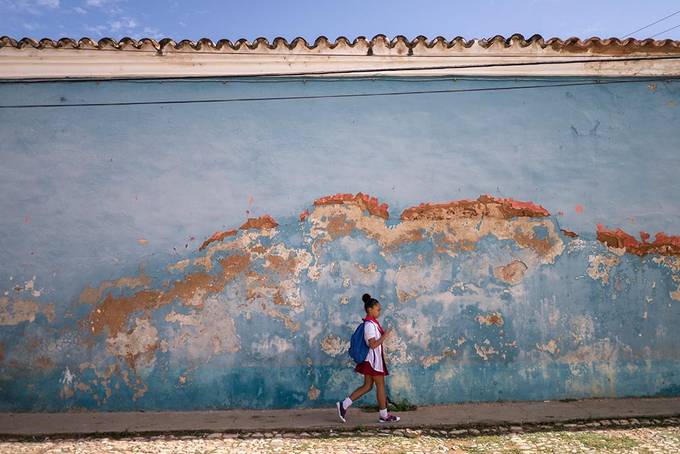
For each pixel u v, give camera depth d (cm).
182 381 804
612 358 838
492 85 850
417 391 814
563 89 858
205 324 812
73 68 811
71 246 816
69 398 799
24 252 813
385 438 672
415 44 809
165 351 807
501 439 665
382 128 838
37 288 810
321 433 696
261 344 812
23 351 804
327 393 810
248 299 816
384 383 788
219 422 739
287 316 816
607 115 860
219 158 828
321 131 834
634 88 854
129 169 823
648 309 848
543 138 852
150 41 792
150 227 820
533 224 845
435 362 820
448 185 838
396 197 834
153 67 814
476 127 845
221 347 809
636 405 794
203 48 799
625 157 859
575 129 855
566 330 837
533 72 841
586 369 834
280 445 649
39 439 686
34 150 821
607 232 851
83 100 825
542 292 839
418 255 830
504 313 834
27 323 808
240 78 830
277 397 806
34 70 809
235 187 827
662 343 845
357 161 834
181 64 813
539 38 816
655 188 859
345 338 817
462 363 823
